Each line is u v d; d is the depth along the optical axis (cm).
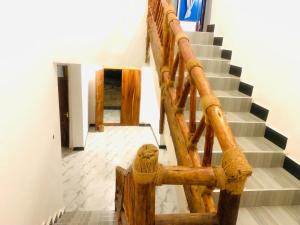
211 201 152
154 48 279
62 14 296
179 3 558
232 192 87
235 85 352
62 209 388
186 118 260
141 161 80
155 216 89
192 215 91
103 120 797
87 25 305
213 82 346
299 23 245
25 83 224
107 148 641
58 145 362
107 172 529
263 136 291
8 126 189
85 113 665
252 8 330
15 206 204
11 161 195
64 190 462
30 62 235
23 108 220
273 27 286
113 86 1010
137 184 83
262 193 218
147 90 772
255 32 322
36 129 258
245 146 263
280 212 215
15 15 200
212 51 407
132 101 779
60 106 592
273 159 256
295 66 249
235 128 285
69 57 312
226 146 101
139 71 748
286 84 261
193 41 432
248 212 213
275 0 283
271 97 285
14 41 199
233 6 383
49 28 293
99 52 318
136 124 806
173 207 437
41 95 273
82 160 574
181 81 196
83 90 619
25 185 227
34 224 256
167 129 250
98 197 448
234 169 86
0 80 175
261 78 305
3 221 181
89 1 297
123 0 303
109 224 332
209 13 551
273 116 279
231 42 386
